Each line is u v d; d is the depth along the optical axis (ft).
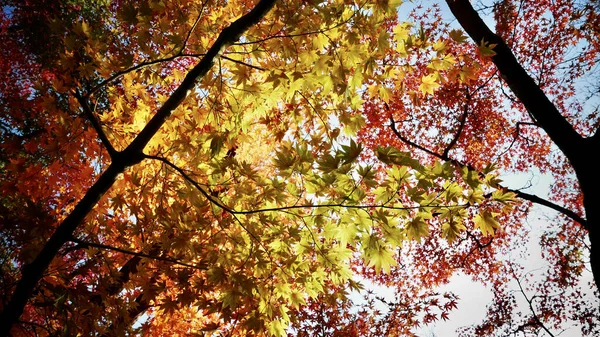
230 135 10.82
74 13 28.58
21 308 7.44
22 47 28.76
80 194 10.96
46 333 9.37
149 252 10.19
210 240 10.21
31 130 23.81
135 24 9.71
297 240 9.48
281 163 8.24
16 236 8.16
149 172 11.13
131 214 10.14
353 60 9.92
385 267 8.63
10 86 29.09
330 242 9.37
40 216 8.25
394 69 10.31
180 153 10.47
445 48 9.62
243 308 10.57
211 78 10.62
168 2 9.77
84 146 10.09
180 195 10.38
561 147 19.86
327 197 8.67
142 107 11.01
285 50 10.23
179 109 10.78
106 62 9.74
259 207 9.84
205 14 10.95
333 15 9.20
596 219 17.19
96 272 9.47
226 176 10.61
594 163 18.21
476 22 22.82
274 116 12.34
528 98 20.94
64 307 8.34
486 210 8.24
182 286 9.87
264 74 10.72
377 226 8.30
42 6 28.25
